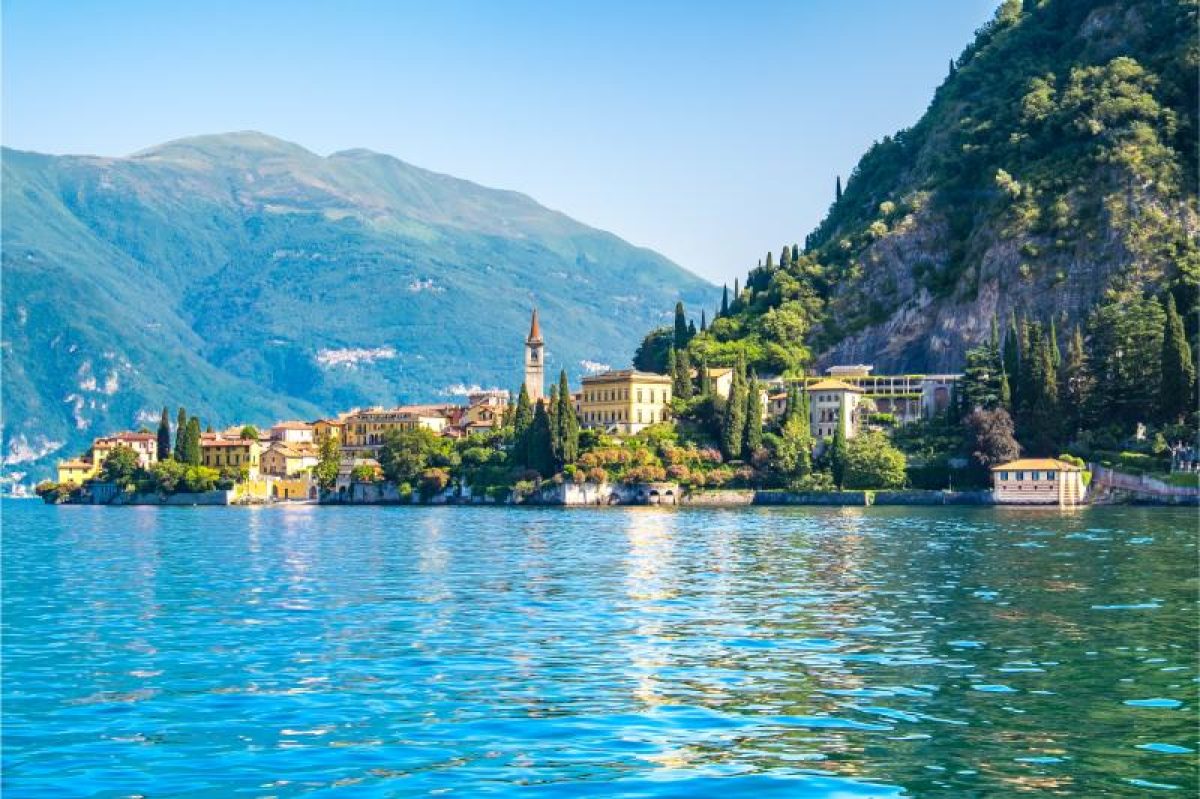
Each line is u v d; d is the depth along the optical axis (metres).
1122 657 66.56
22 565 134.38
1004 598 91.69
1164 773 45.31
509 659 67.75
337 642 74.38
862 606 88.19
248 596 100.19
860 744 49.28
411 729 52.34
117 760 48.56
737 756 47.81
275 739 51.16
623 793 43.66
